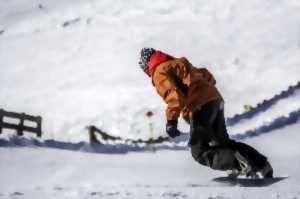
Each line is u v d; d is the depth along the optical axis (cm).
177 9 15925
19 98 11462
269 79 10306
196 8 15638
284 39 12325
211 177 1748
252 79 10450
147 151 3000
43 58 14075
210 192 1106
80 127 9306
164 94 1409
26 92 11825
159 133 8294
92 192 1083
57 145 3030
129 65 12800
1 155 2292
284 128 3759
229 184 1370
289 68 10681
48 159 2208
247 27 13638
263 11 14275
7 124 4703
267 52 11738
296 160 2138
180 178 1706
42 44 15062
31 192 1079
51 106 10788
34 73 13100
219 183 1383
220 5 15375
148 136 8319
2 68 13612
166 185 1354
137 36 14738
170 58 1461
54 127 9431
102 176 1698
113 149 3000
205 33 14000
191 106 1483
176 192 1097
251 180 1385
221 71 11250
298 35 12412
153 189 1162
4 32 16175
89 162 2142
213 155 1515
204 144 1524
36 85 12262
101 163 2100
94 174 1731
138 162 2250
